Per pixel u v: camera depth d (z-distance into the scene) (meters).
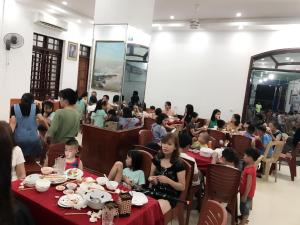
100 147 3.94
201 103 7.86
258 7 5.62
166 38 8.20
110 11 4.07
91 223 1.54
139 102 4.42
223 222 1.36
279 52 6.88
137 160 2.62
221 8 5.93
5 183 0.70
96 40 4.20
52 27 7.45
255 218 3.44
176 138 2.55
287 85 6.97
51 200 1.75
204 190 3.14
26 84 6.95
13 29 6.43
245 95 7.29
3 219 0.69
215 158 3.36
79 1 6.41
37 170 2.86
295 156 5.19
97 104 4.12
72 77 8.63
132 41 4.06
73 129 3.01
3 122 0.76
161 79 8.35
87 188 1.95
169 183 2.45
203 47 7.73
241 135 4.84
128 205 1.68
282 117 7.11
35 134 3.07
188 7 6.03
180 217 2.58
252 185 3.00
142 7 4.20
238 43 7.31
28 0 6.34
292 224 3.39
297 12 5.73
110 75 4.08
